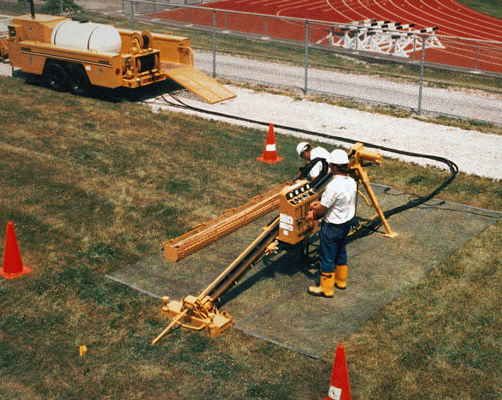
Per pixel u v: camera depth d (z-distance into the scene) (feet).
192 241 29.32
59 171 37.88
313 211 24.98
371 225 32.48
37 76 59.77
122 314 24.48
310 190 26.84
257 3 134.82
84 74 53.83
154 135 45.34
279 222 26.55
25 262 27.94
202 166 39.73
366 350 22.39
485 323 23.90
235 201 34.88
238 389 20.53
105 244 29.78
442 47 94.38
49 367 21.53
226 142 44.42
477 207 34.94
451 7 138.51
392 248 30.12
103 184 36.37
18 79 59.41
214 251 29.73
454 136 48.39
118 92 56.54
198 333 23.39
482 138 48.01
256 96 59.06
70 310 24.68
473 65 84.28
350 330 23.57
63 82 55.16
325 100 58.49
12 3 110.73
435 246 30.25
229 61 74.38
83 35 53.88
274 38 93.09
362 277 27.45
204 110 52.75
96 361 21.85
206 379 20.99
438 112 55.11
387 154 43.65
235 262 25.76
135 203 34.17
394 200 35.91
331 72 70.79
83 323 23.91
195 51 79.36
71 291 25.94
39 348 22.47
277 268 28.25
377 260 28.96
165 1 124.88
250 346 22.62
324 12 127.65
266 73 68.95
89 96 54.85
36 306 24.89
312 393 20.33
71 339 22.99
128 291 26.03
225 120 50.52
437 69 75.31
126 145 42.91
